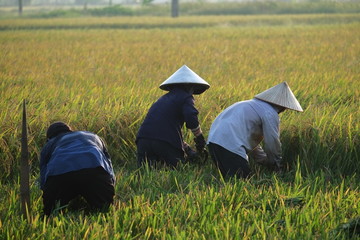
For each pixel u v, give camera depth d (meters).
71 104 14.32
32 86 18.12
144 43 38.12
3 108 13.62
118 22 72.31
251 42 38.34
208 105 14.08
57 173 8.66
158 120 11.20
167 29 55.78
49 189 8.77
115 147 12.75
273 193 9.61
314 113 13.23
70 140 9.04
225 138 10.63
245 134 10.62
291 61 26.22
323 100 15.63
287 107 10.62
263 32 48.94
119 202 9.03
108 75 21.41
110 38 43.72
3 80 19.44
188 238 7.65
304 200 9.25
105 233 7.87
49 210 8.95
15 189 9.87
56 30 56.31
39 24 70.12
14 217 8.45
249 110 10.70
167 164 11.20
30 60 27.41
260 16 83.81
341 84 18.39
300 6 103.62
